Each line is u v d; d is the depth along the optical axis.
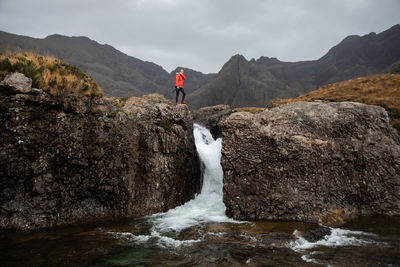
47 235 7.47
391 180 9.66
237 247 6.44
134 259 5.81
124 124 10.67
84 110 9.79
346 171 9.54
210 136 21.11
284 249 6.24
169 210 11.11
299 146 9.41
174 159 12.09
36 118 8.67
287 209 8.94
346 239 6.93
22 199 8.18
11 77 8.38
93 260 5.76
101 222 9.09
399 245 6.44
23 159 8.27
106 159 9.84
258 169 9.70
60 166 8.88
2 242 6.85
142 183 10.60
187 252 6.21
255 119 10.52
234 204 9.65
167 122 12.54
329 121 9.95
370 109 10.73
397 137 10.76
